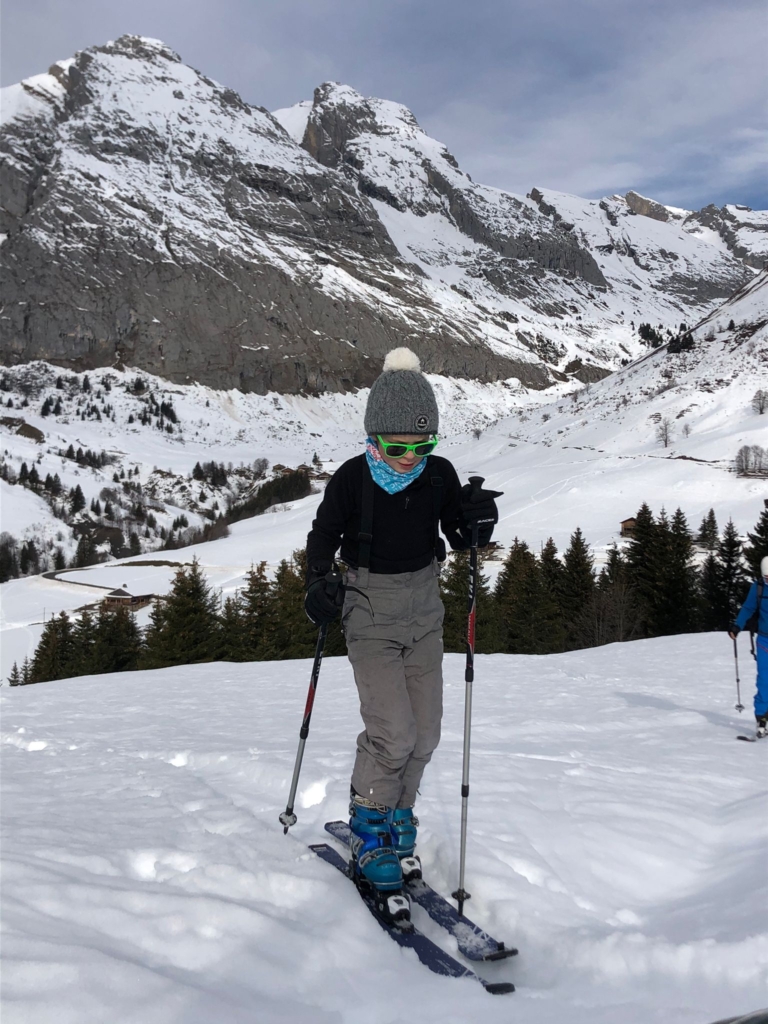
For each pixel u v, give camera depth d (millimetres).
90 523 142500
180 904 2332
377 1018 1947
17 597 77125
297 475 140625
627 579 45750
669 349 149250
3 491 148625
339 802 3662
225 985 1982
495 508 2953
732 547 44062
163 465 186625
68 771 5008
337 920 2408
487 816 3488
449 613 36438
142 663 36875
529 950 2492
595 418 125438
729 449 93812
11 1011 1671
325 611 2754
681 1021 1957
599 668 12938
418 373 2795
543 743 5859
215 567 80938
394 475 2787
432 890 2744
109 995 1784
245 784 4359
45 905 2229
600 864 3111
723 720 7391
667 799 3986
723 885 2875
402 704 2766
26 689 12641
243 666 15594
